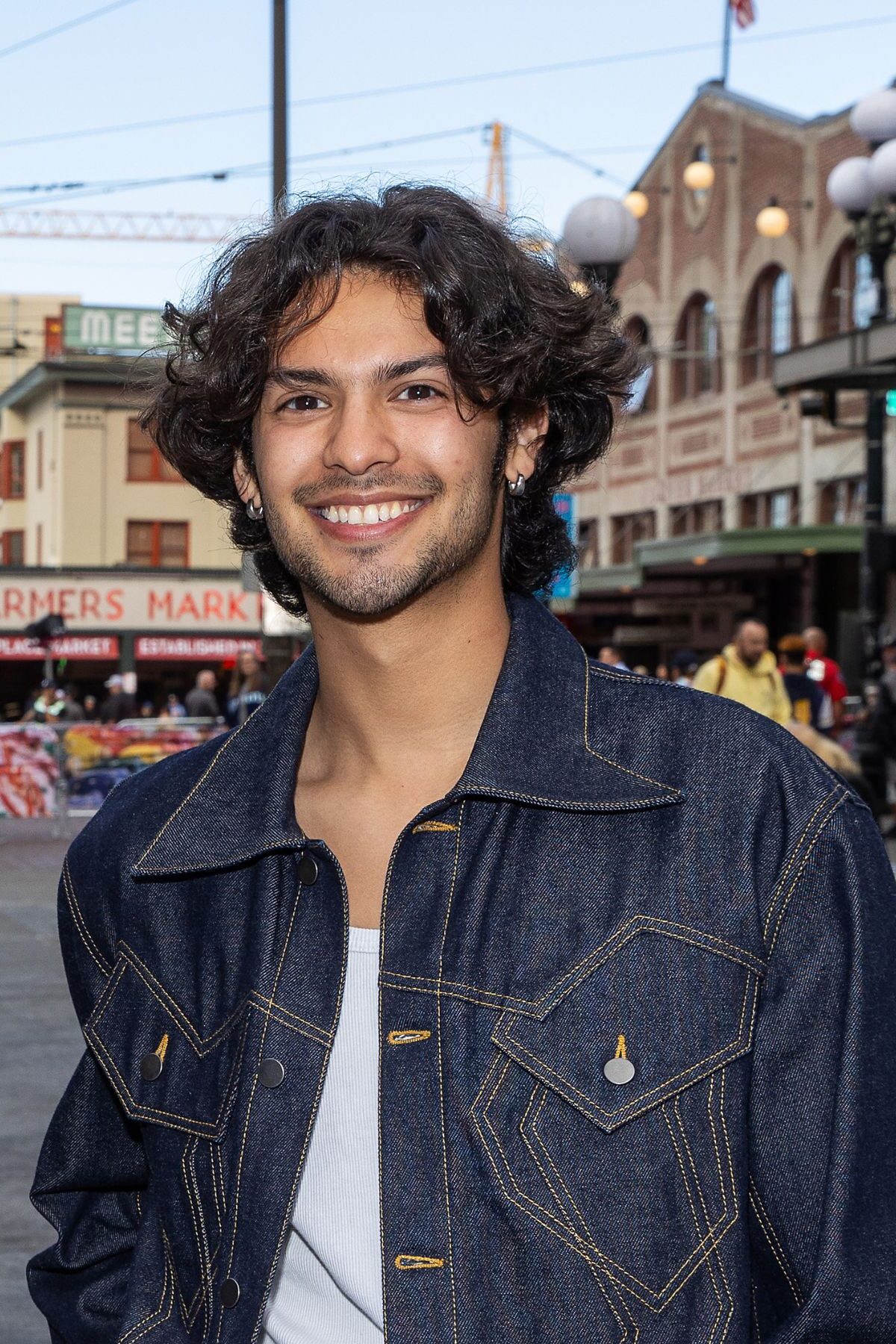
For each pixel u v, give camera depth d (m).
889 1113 1.40
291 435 1.58
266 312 1.57
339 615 1.58
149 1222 1.64
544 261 1.74
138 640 31.69
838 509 25.94
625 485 32.81
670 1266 1.38
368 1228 1.47
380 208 1.60
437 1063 1.45
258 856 1.60
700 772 1.48
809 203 26.23
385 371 1.54
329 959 1.54
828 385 14.16
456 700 1.60
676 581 27.16
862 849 1.46
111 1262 1.75
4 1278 4.24
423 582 1.55
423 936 1.49
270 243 1.60
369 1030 1.52
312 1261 1.51
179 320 1.77
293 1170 1.49
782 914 1.44
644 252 31.70
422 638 1.58
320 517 1.58
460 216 1.61
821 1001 1.41
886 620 23.72
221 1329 1.48
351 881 1.59
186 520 35.41
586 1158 1.40
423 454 1.55
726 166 28.80
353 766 1.62
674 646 28.91
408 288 1.56
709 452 29.61
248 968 1.58
